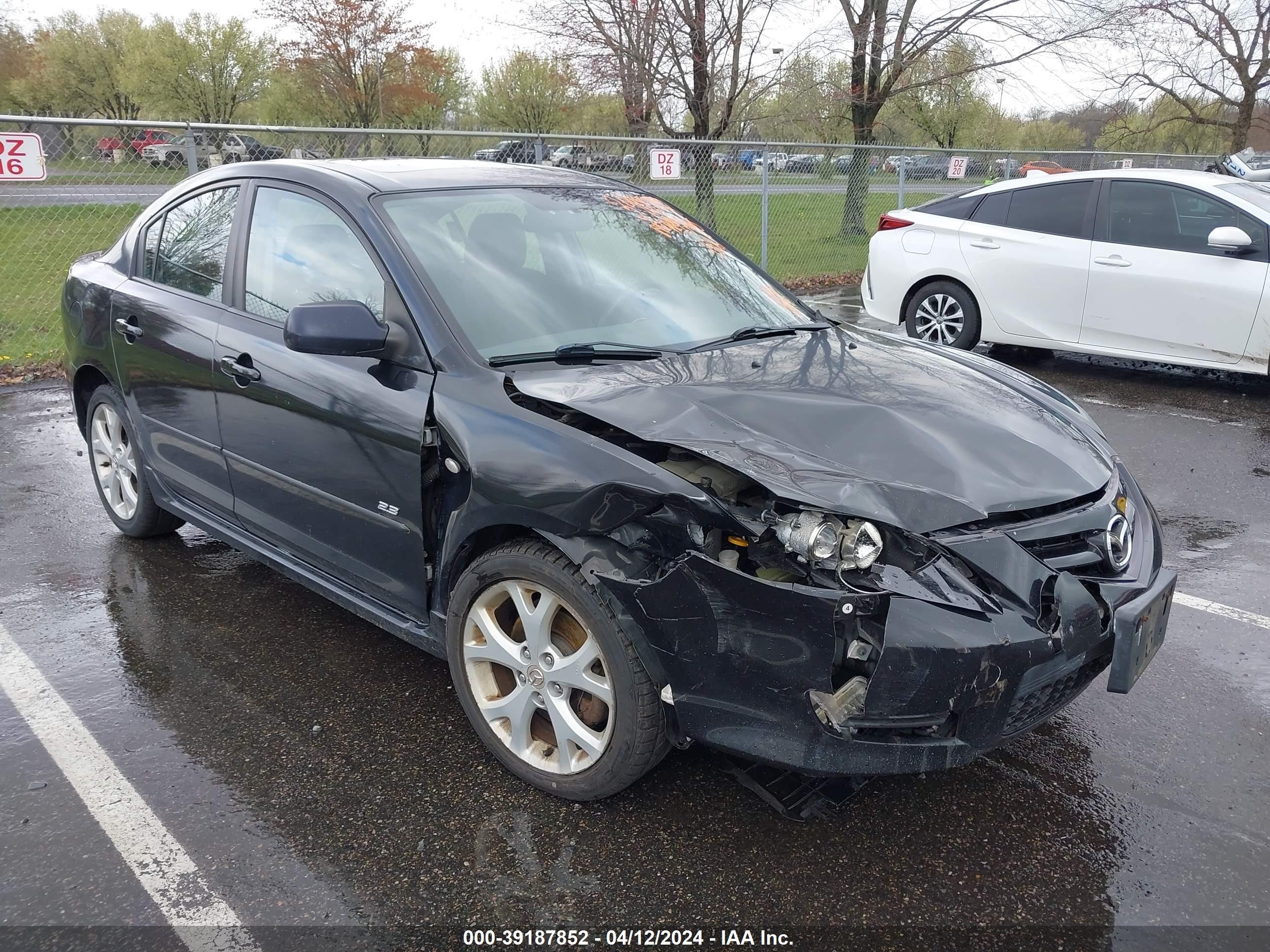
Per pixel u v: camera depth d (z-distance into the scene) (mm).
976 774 2846
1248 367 6934
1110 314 7445
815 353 3168
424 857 2461
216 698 3219
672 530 2312
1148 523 2826
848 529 2201
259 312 3404
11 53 43375
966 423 2699
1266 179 10102
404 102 33469
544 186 3666
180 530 4707
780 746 2271
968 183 16516
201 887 2355
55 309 9617
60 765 2850
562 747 2627
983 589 2273
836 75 18344
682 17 15219
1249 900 2350
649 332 3158
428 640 2969
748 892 2350
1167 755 2951
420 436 2750
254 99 38531
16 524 4723
